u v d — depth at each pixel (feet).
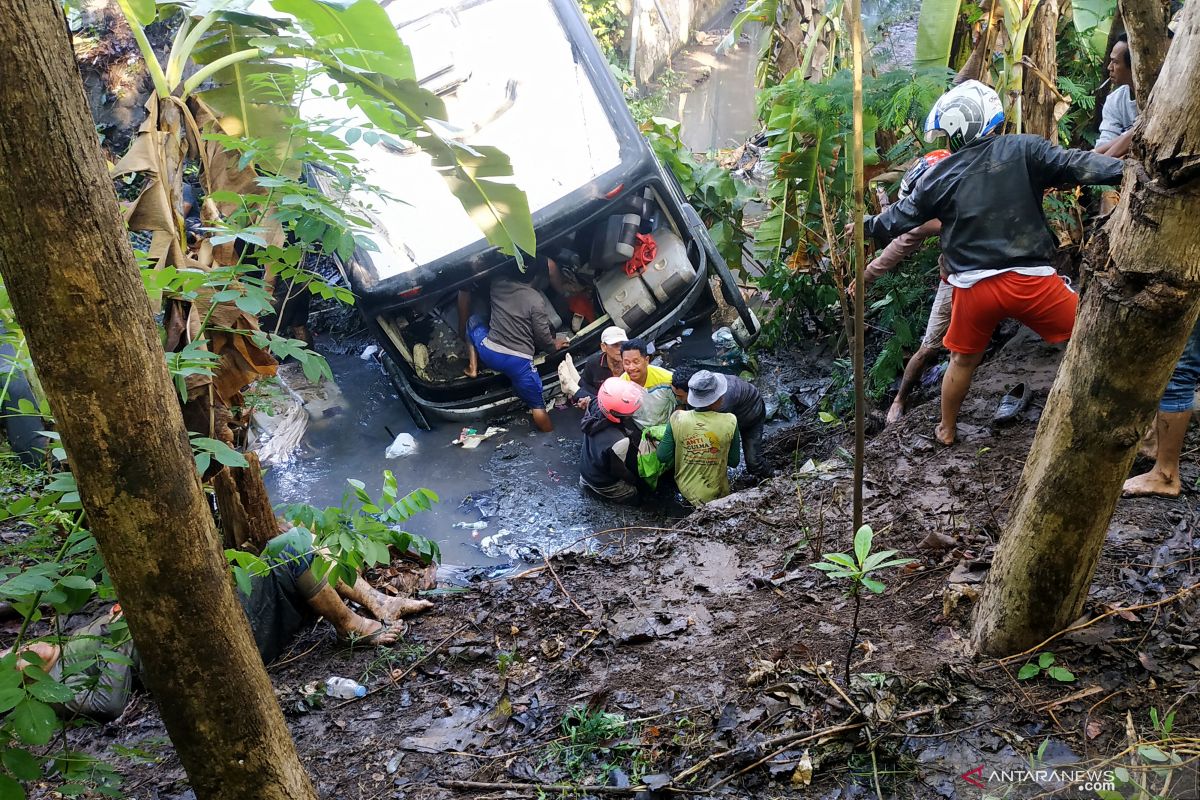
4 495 13.21
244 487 11.74
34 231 4.63
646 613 12.55
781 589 12.50
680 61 46.68
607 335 20.04
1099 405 8.01
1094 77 19.31
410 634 13.10
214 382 11.36
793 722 9.50
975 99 12.81
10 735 6.95
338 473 21.24
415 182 22.17
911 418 16.08
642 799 9.02
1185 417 11.36
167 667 5.78
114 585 5.58
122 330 4.96
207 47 12.20
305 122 11.33
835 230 21.12
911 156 19.69
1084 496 8.47
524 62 23.35
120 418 5.08
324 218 10.63
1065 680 9.09
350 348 26.32
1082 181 12.32
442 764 10.23
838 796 8.58
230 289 10.37
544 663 11.85
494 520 19.02
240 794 6.23
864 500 14.29
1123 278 7.45
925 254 19.70
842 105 17.71
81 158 4.67
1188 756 8.05
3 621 12.32
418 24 23.57
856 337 9.57
